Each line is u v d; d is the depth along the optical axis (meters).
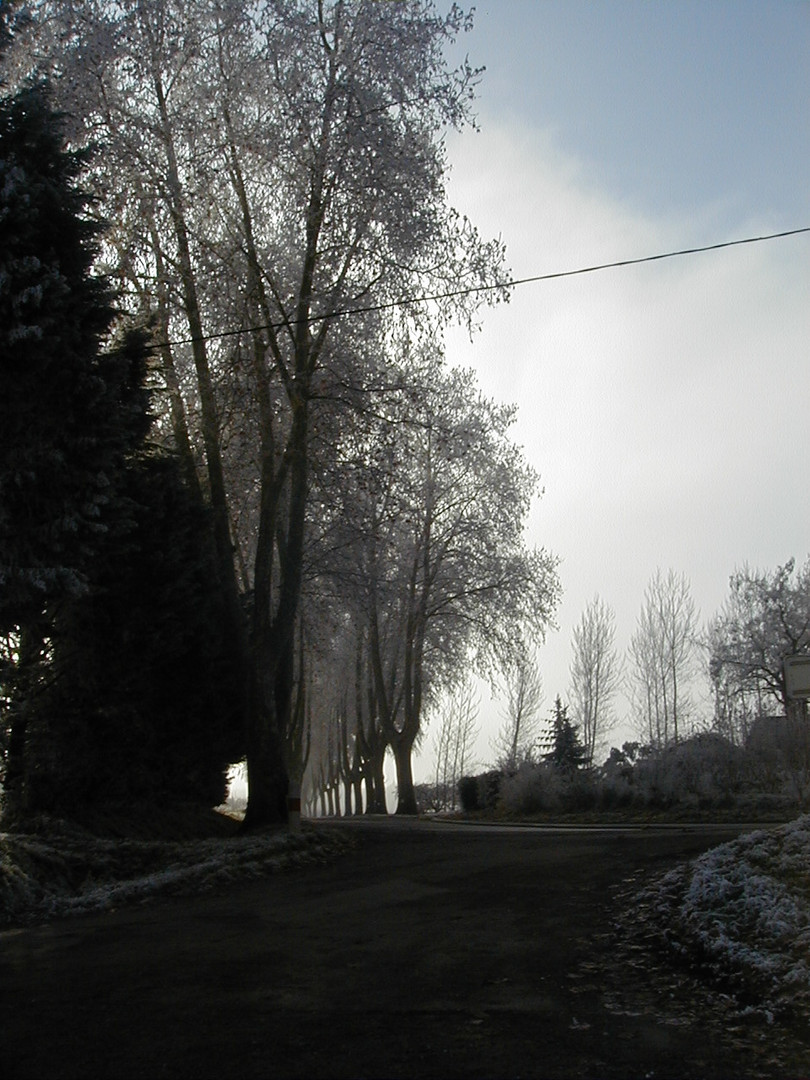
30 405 13.30
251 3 21.75
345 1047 6.39
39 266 13.05
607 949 8.94
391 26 21.86
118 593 18.12
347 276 22.75
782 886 9.43
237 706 21.62
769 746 24.05
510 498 40.22
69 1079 5.88
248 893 13.06
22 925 11.66
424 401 26.33
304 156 21.81
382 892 12.35
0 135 14.09
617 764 28.23
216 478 22.34
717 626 46.59
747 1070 5.91
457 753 70.44
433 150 22.92
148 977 8.34
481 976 8.13
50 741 17.59
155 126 21.75
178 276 22.50
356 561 31.97
